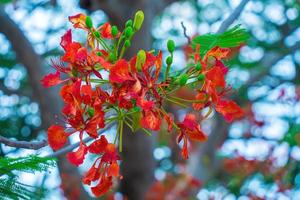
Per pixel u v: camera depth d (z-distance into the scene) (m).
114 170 3.13
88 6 7.46
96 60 3.04
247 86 9.23
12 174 2.62
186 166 10.08
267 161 9.16
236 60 9.14
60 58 3.14
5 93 8.79
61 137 3.07
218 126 9.66
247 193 9.26
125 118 3.22
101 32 3.34
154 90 3.04
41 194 2.69
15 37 7.49
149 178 8.48
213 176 10.05
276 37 10.03
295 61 10.51
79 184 8.24
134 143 8.09
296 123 8.88
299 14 10.06
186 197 9.34
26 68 7.62
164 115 3.09
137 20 3.30
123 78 2.97
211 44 3.64
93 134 3.04
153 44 10.65
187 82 3.21
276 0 10.03
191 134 3.19
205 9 10.79
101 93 3.03
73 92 2.99
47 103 7.52
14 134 9.08
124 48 3.25
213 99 3.20
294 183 9.01
